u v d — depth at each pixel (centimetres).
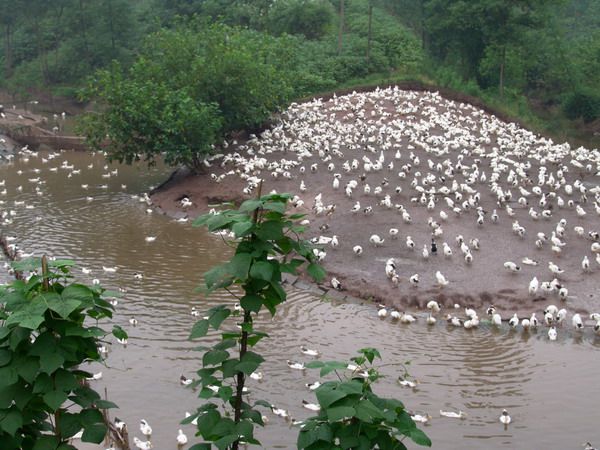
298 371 1864
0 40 8638
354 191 3391
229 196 3572
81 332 635
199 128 3797
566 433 1573
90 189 4175
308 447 625
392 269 2453
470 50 7156
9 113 6309
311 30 7450
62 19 7875
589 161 4128
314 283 2542
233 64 4072
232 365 665
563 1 6612
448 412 1653
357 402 610
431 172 3684
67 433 661
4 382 622
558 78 7725
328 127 4650
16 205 3703
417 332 2153
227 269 640
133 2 9194
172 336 2064
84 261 2770
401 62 6650
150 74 4116
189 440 1522
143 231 3253
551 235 2839
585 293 2348
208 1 7925
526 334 2139
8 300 632
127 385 1767
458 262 2597
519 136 4647
